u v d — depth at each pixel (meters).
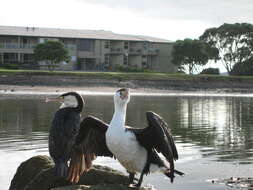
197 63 98.06
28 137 19.89
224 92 76.50
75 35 94.94
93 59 96.38
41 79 68.25
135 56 101.56
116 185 8.59
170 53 103.69
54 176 9.54
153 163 8.21
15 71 68.81
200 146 18.73
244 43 104.44
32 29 94.50
